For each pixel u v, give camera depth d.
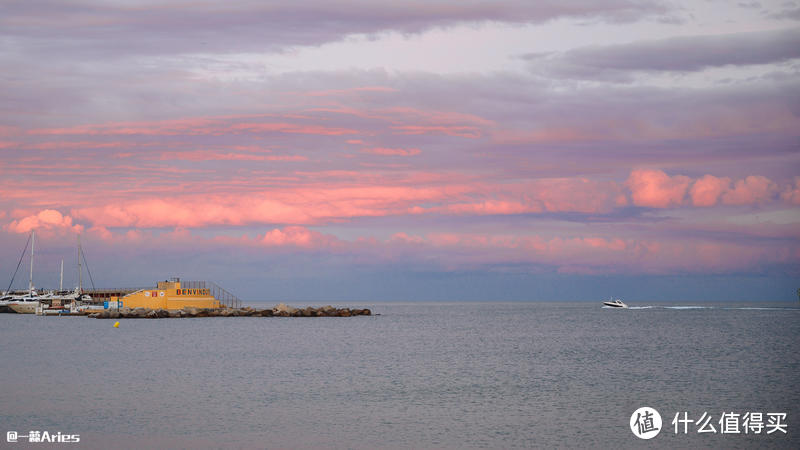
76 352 99.12
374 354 99.12
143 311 196.25
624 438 45.94
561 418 51.69
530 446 43.78
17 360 87.75
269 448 42.81
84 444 43.44
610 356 96.88
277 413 52.84
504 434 46.62
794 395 61.69
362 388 65.12
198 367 81.12
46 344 113.00
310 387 65.69
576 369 80.88
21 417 50.78
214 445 43.34
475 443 44.38
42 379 70.06
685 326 181.12
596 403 57.62
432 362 88.31
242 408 54.69
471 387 66.00
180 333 141.50
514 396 60.81
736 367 82.88
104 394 60.72
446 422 50.09
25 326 163.25
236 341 122.12
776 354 99.25
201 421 49.84
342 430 47.47
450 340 129.00
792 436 46.91
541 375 75.12
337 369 80.06
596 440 45.47
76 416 51.19
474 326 183.62
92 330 149.25
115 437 45.19
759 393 62.88
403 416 52.09
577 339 132.75
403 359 92.00
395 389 64.69
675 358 93.81
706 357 95.12
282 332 148.25
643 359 92.50
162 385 66.38
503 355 98.31
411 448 43.12
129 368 79.62
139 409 53.94
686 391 63.94
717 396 61.31
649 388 65.50
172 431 46.84
